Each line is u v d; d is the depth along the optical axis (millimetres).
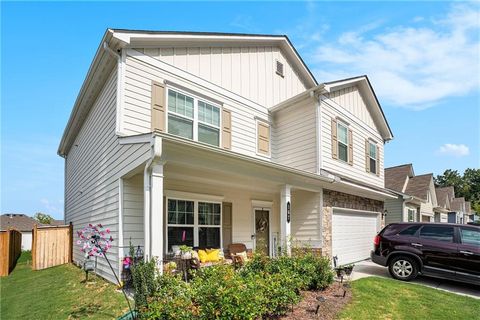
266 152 11570
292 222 10758
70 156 17156
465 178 57875
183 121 8938
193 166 6305
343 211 11492
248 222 10766
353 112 13156
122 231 7039
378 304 6117
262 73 11867
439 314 5652
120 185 7137
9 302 7734
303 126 11148
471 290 7574
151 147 5488
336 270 7961
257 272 6621
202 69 9727
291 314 5344
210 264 7996
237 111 10703
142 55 8172
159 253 5406
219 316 4180
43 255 13398
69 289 7688
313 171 10562
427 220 22203
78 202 13453
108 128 8391
